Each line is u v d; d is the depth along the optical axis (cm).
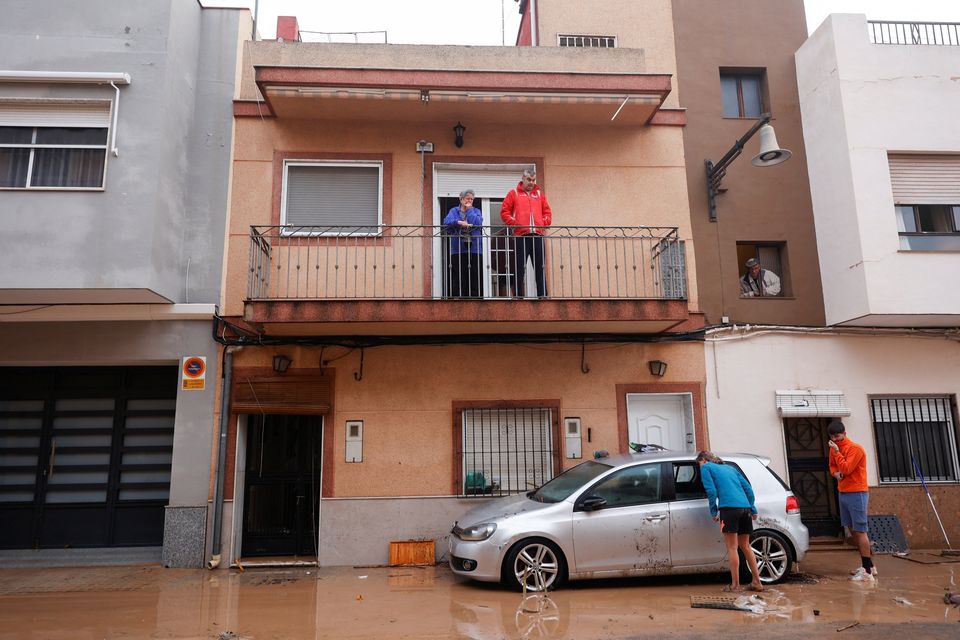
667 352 911
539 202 871
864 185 899
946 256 888
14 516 879
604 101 885
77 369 912
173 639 521
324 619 573
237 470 841
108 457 897
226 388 845
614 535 658
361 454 855
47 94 795
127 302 830
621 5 1033
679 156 967
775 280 986
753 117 1024
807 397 913
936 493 906
